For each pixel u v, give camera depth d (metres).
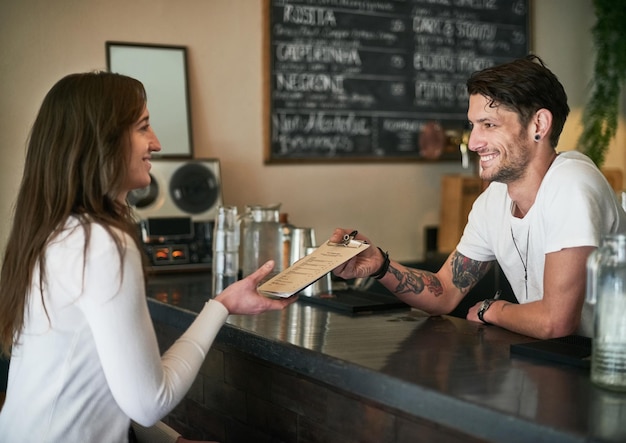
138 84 1.63
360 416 1.67
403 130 4.15
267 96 3.78
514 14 4.36
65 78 1.59
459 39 4.25
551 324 1.77
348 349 1.70
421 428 1.51
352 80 4.00
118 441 1.57
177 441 1.89
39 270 1.50
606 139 4.29
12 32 3.29
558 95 1.89
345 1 3.95
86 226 1.48
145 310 1.49
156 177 3.36
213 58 3.65
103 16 3.43
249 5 3.72
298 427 1.88
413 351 1.68
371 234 4.10
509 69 1.87
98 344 1.45
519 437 1.21
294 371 1.88
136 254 1.50
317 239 3.95
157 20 3.53
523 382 1.42
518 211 2.02
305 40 3.87
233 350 2.14
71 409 1.51
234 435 2.17
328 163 3.96
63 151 1.53
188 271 3.32
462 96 4.29
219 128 3.68
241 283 1.70
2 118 3.29
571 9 4.49
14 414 1.54
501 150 1.89
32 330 1.54
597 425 1.17
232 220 2.47
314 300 2.37
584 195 1.79
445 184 4.14
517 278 2.08
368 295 2.42
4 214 3.31
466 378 1.45
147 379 1.46
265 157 3.79
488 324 2.00
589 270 1.39
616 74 4.28
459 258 2.20
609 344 1.36
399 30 4.10
